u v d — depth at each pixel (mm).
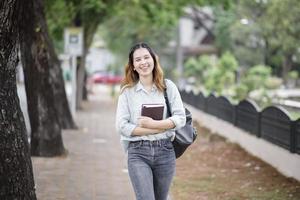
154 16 29391
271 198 9953
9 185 7309
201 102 24328
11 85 7348
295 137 11398
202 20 53875
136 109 6492
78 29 23344
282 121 12172
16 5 7125
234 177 11992
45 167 12930
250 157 14492
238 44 44219
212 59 51281
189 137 6652
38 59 14211
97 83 80125
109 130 21391
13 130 7336
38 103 14305
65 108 20938
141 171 6391
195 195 10312
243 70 40594
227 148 16297
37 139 14359
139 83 6566
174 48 66688
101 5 24312
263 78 26984
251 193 10391
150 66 6500
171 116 6562
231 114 17781
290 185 10898
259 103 20750
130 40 54438
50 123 14383
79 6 24109
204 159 14516
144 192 6336
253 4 28547
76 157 14492
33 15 14070
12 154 7320
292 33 25297
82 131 20781
